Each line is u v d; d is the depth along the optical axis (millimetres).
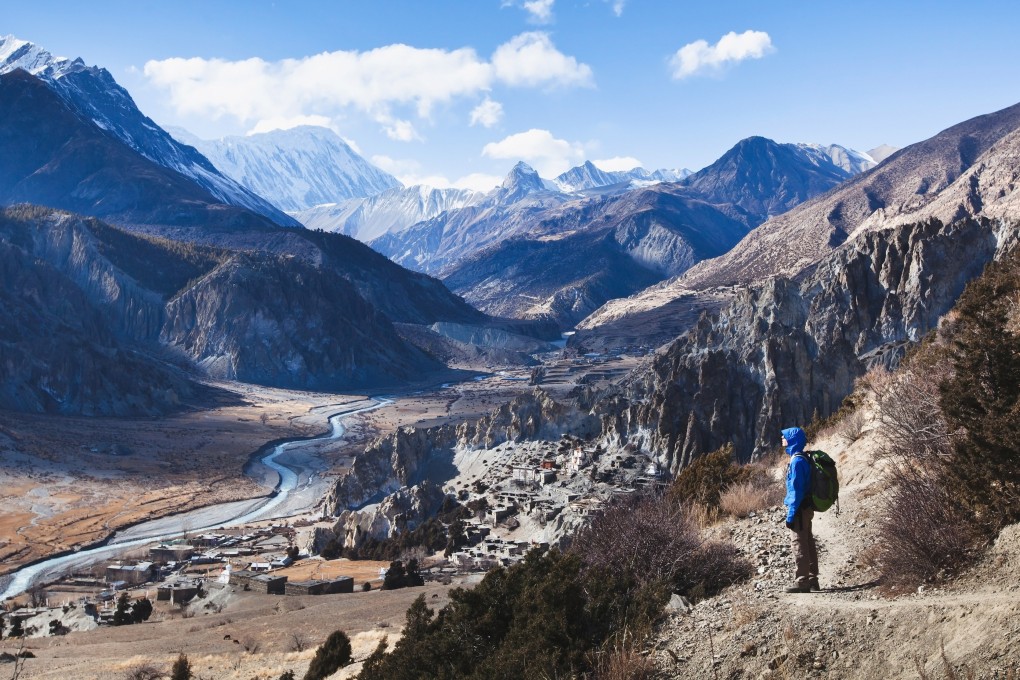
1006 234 118250
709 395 111188
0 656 43250
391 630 38219
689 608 13617
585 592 14656
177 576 97062
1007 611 8500
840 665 9523
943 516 11734
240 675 34469
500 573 16609
